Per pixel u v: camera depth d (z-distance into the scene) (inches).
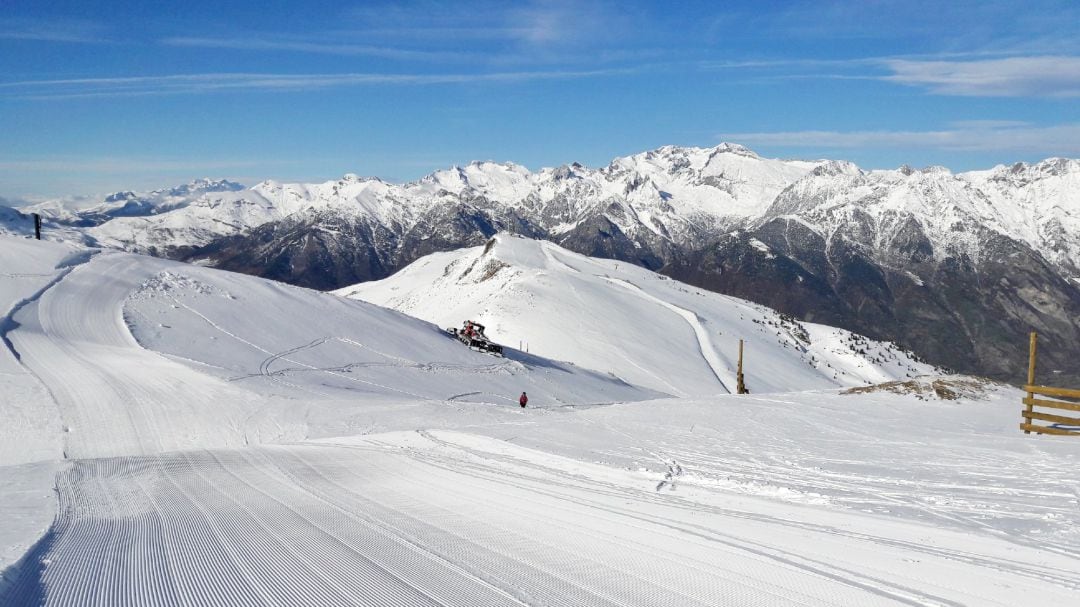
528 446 802.8
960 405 1074.1
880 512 470.6
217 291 2076.8
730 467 655.8
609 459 708.0
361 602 293.3
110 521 454.9
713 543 391.2
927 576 330.3
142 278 1987.0
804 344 4849.9
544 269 4645.7
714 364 3447.3
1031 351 863.1
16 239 2086.6
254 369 1568.7
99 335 1556.3
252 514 472.7
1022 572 336.2
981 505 482.3
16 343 1403.8
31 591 309.3
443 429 992.9
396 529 425.7
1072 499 490.3
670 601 295.6
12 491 568.1
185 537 406.9
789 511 477.1
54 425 1045.8
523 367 2383.1
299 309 2181.3
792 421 972.6
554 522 444.5
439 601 294.2
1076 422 829.2
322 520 451.8
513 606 288.7
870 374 4392.2
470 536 407.2
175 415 1131.3
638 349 3393.2
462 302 4397.1
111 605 291.4
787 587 314.2
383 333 2250.2
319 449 842.8
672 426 953.5
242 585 315.9
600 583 319.0
